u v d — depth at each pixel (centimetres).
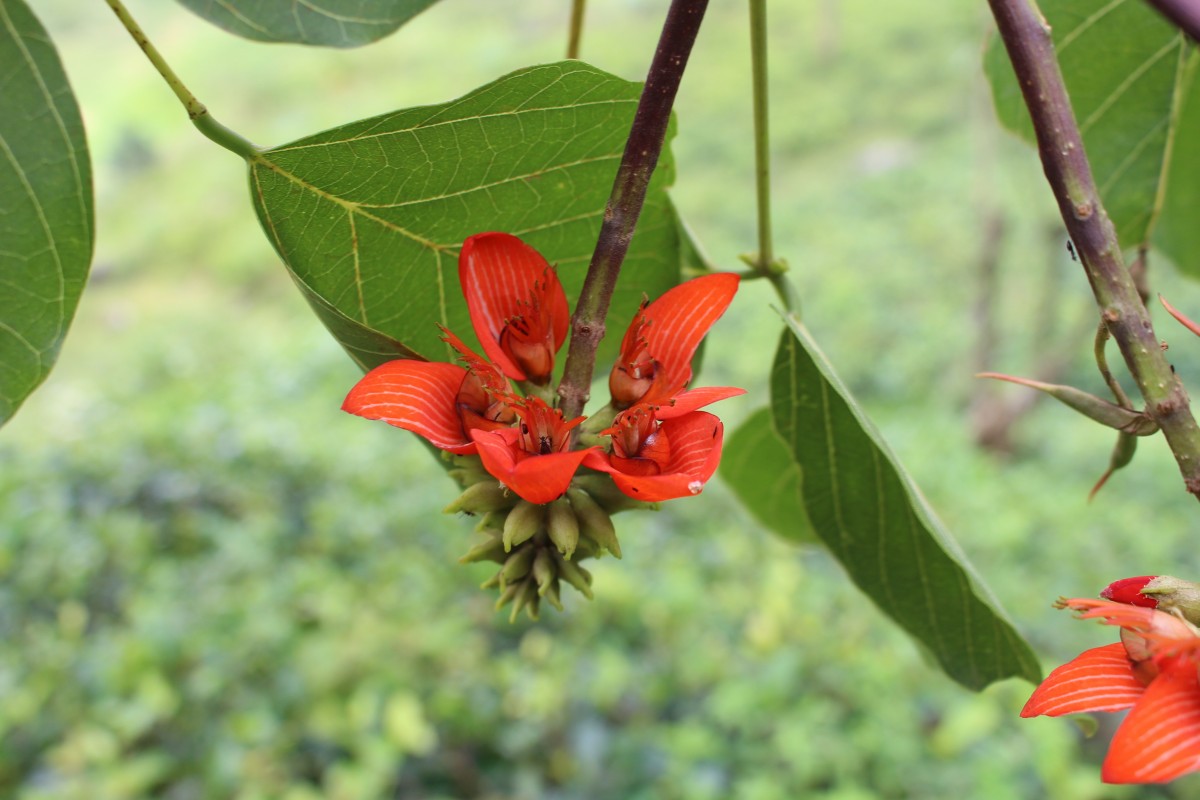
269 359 1179
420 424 104
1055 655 687
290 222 127
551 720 552
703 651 610
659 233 146
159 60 116
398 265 135
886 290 1430
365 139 121
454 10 2928
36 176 120
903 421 1128
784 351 146
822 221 1698
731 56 2455
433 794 523
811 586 693
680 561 723
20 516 699
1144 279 152
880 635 648
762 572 721
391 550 717
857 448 149
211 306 1744
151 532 704
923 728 582
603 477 108
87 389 1140
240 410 1009
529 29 2764
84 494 752
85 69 2900
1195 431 94
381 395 104
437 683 572
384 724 541
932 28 2389
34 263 122
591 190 136
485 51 2623
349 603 640
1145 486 950
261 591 641
